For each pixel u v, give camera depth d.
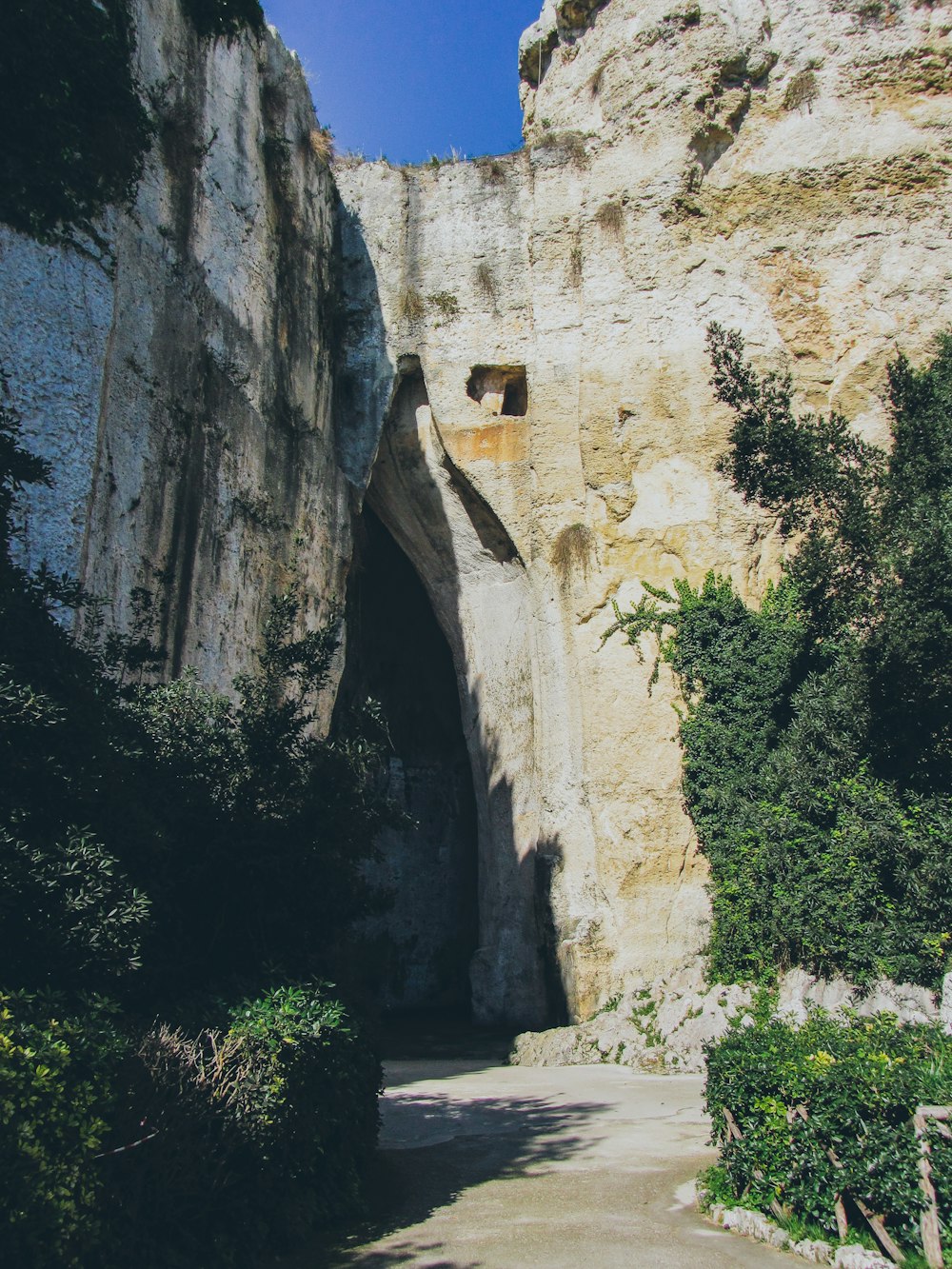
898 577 12.95
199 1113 6.00
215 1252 6.01
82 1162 4.93
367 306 22.55
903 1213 5.62
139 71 13.57
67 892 6.09
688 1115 11.08
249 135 17.17
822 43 20.33
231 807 8.56
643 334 20.05
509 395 22.48
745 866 15.91
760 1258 6.04
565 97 22.58
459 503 22.78
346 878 8.65
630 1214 7.18
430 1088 13.84
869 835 14.19
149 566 13.05
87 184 11.89
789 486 14.52
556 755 19.98
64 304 11.36
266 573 16.58
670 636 18.58
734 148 20.44
